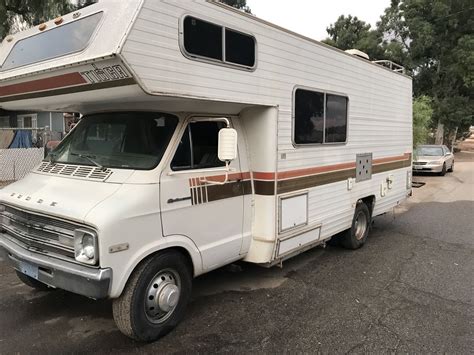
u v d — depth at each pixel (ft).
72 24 11.58
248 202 14.80
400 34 93.40
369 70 21.71
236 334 12.59
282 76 15.10
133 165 12.00
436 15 88.38
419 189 46.24
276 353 11.59
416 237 24.94
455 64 87.86
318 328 13.06
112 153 12.87
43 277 11.28
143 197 11.12
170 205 11.85
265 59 14.25
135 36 10.02
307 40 16.44
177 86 11.18
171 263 12.12
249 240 15.05
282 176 15.33
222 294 15.61
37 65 11.93
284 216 15.52
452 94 94.07
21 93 13.29
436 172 59.21
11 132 41.65
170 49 10.92
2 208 13.14
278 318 13.70
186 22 11.33
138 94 10.80
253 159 14.94
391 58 92.07
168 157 12.05
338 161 19.27
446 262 19.89
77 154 13.57
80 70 10.76
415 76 95.40
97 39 10.42
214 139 13.82
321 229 18.19
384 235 25.44
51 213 10.92
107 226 10.16
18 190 12.91
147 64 10.34
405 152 27.40
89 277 10.19
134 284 11.18
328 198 18.63
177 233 12.13
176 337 12.34
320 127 17.69
